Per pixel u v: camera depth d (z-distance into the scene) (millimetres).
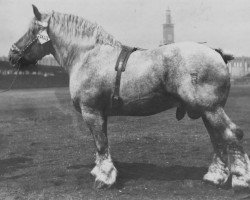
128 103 4051
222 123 3809
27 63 4738
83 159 5617
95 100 4137
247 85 20125
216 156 4203
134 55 4059
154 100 4004
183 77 3805
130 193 4016
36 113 11133
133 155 5758
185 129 8016
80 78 4195
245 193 3762
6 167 5289
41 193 4137
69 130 8266
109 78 4051
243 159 3799
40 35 4461
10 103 14180
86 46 4309
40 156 5898
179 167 4980
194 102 3803
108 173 4180
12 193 4172
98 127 4191
